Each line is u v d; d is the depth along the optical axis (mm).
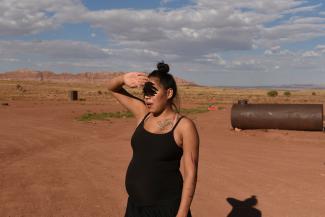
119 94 3709
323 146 15727
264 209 7527
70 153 13602
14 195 8289
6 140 16016
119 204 7781
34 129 19922
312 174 10492
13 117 26453
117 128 21297
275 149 14867
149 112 3490
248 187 9133
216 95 97875
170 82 3332
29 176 10016
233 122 21016
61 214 7129
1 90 82000
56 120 25047
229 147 15266
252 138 18078
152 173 3250
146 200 3258
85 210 7371
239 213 7277
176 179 3312
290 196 8414
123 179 9859
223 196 8391
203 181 9688
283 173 10609
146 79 3350
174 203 3264
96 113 31844
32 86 122312
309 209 7539
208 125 23469
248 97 86125
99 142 16266
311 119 19688
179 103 3432
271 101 65625
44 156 12961
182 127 3260
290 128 20266
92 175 10258
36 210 7328
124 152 13867
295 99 74688
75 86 145250
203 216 7109
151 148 3254
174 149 3264
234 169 11094
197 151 3305
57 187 8992
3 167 11031
